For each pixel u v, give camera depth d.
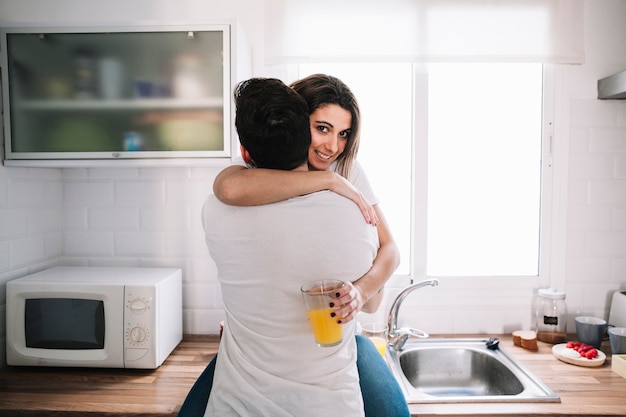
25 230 1.65
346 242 0.81
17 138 1.54
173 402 1.26
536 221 1.91
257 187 0.80
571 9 1.75
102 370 1.49
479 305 1.88
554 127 1.84
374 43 1.75
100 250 1.87
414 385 1.67
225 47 1.49
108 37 1.51
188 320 1.86
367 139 1.91
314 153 1.20
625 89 1.65
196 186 1.84
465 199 1.92
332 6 1.75
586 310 1.86
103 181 1.85
